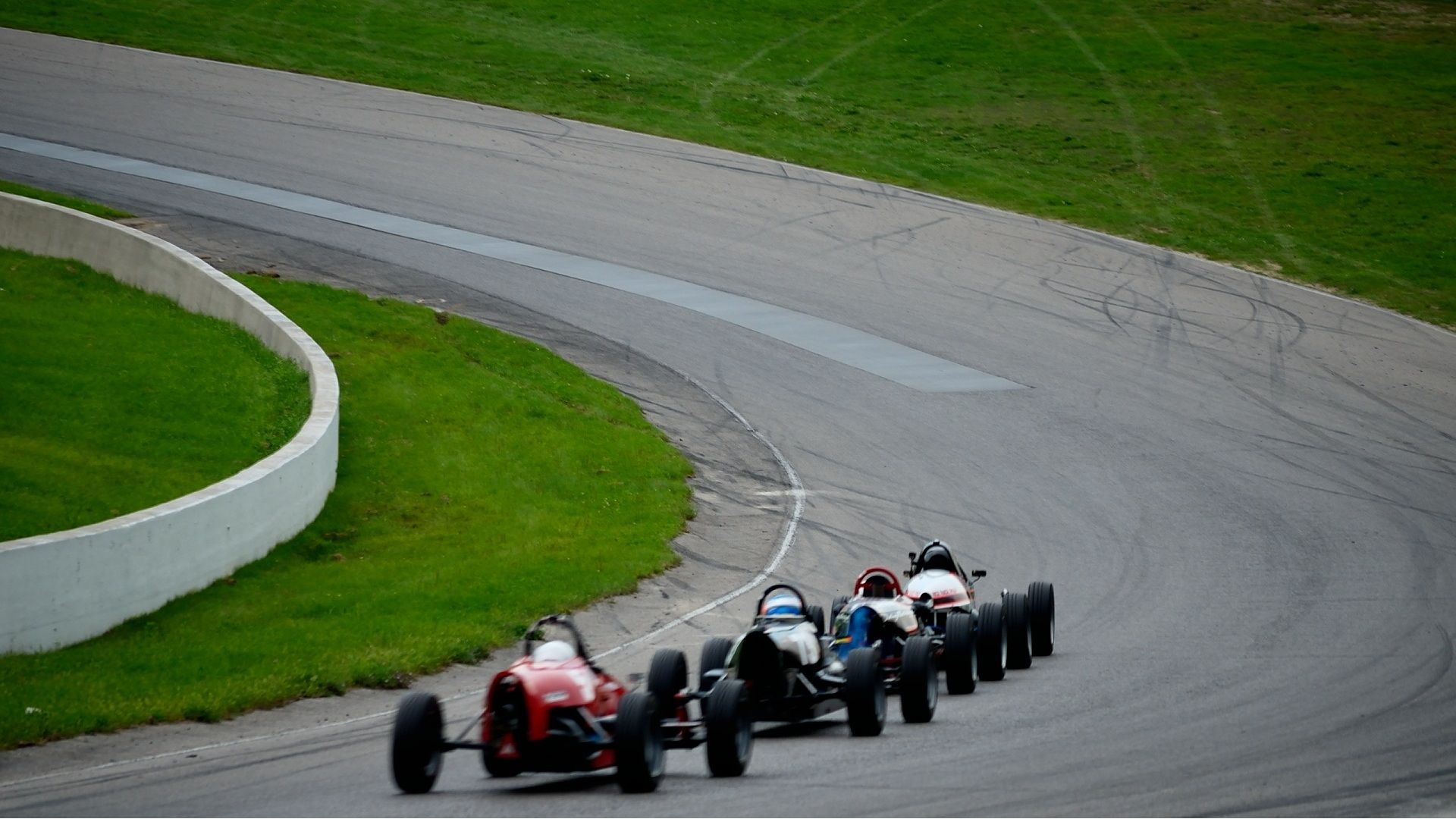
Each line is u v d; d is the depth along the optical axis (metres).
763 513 91.38
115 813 37.88
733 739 39.84
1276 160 188.25
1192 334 129.25
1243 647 62.81
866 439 105.12
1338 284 146.50
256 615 66.06
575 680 38.91
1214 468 99.81
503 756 38.38
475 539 82.12
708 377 116.00
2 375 91.94
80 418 87.75
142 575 65.12
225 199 145.62
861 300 133.88
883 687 47.09
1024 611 58.56
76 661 57.81
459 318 120.25
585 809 36.38
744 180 166.62
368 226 142.62
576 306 128.38
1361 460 101.94
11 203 125.25
